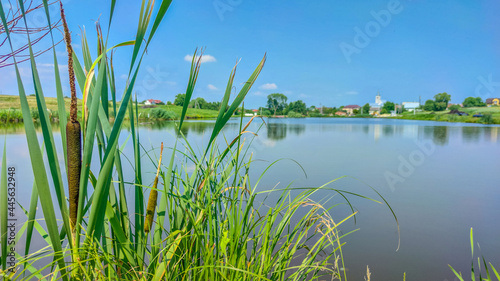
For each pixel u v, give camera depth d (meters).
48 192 0.69
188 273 0.90
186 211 0.86
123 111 0.72
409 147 8.55
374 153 7.29
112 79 0.93
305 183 4.11
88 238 0.74
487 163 6.39
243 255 0.89
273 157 6.00
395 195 3.98
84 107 0.77
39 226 0.88
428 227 2.92
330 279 1.08
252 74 0.85
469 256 2.41
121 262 0.87
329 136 11.25
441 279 2.01
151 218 0.85
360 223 2.98
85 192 0.74
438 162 6.47
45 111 0.72
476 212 3.39
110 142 0.72
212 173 1.00
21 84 0.65
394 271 2.07
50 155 0.72
